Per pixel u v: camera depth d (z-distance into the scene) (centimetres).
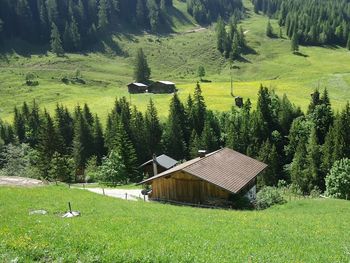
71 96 19962
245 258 1780
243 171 5656
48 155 10769
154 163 7538
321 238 2497
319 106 11488
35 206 3231
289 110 12381
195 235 2253
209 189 5219
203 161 5534
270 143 11406
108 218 2750
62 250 1652
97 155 12131
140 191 6869
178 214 3231
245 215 3447
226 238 2255
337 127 9794
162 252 1700
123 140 9994
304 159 9875
